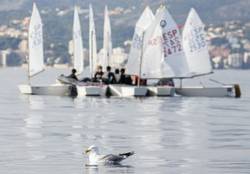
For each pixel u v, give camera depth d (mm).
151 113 120125
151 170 71625
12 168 72250
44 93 163500
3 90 192500
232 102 145125
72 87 160125
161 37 160125
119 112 121688
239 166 73438
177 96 158250
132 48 161625
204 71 167625
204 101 146375
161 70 160250
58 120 109188
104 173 70250
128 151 80875
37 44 167375
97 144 85375
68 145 84438
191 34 167625
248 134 93750
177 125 103125
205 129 98562
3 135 92125
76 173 70250
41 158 76750
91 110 125375
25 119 110688
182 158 77125
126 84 159750
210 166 73375
